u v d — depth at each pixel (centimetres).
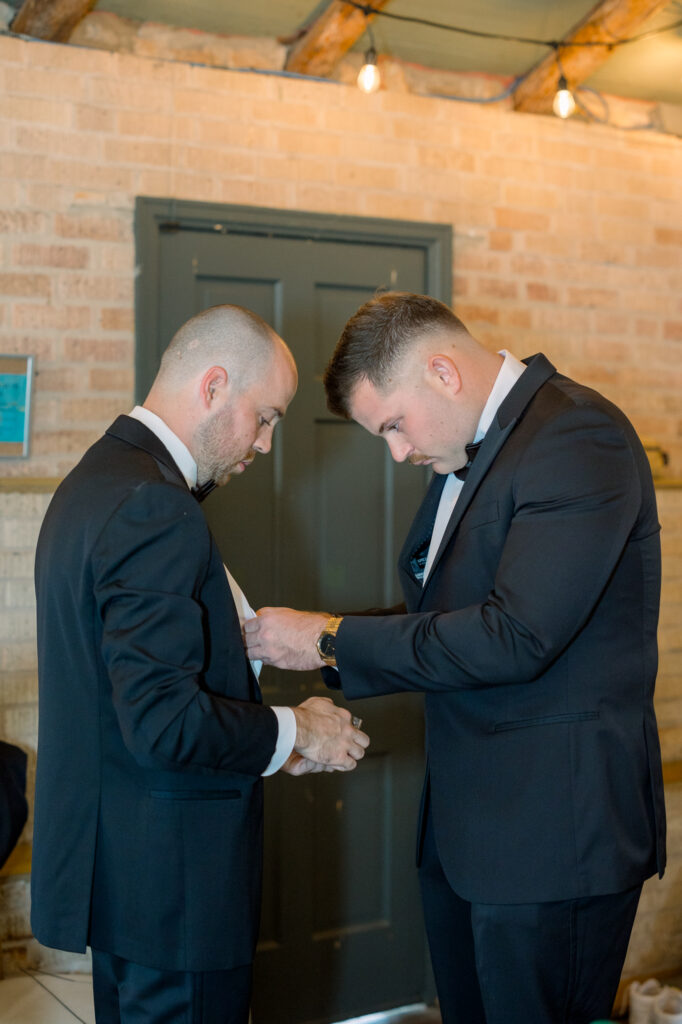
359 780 281
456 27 260
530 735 145
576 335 300
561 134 296
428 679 142
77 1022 214
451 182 283
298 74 265
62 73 243
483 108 286
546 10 252
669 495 291
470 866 148
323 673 161
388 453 281
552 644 136
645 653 152
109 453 140
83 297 248
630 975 280
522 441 148
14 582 237
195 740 126
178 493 132
